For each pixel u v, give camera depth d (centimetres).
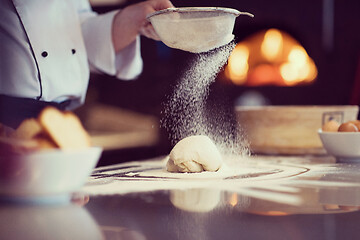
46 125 69
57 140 69
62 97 151
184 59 369
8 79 140
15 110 129
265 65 374
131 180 90
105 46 163
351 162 122
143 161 133
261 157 141
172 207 61
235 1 375
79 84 155
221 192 74
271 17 376
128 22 159
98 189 78
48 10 146
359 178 89
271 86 372
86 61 158
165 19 98
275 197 68
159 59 375
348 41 370
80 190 77
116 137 320
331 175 94
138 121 367
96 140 294
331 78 373
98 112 371
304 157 142
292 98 374
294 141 149
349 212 57
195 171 101
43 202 63
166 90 372
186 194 72
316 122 149
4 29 139
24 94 141
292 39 377
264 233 47
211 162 100
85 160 62
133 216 56
